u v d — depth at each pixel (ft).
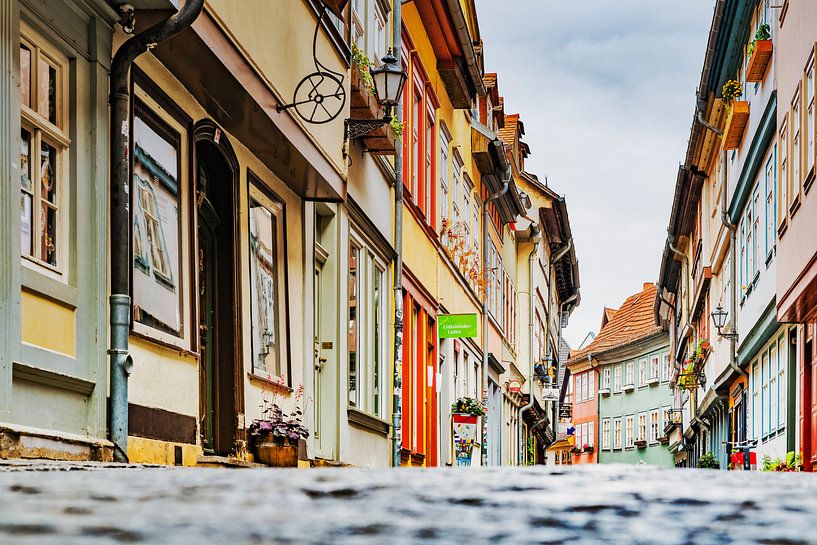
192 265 31.27
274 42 33.86
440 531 3.09
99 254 24.77
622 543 2.96
